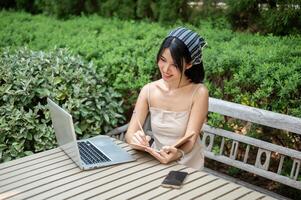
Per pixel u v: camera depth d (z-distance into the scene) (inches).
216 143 133.6
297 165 105.8
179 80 95.9
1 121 133.1
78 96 141.0
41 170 85.0
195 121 96.5
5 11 285.0
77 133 139.3
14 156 131.8
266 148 109.9
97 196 74.3
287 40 155.8
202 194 75.0
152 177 81.5
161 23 214.5
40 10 292.8
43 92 139.3
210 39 167.5
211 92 131.3
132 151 94.3
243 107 113.6
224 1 200.5
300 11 169.6
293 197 128.8
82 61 152.4
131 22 217.5
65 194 75.1
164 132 99.4
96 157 90.1
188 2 213.2
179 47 91.2
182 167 86.3
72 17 258.2
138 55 154.6
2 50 177.9
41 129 135.8
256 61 128.7
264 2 185.2
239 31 192.7
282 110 117.0
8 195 75.0
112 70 151.0
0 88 138.3
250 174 140.3
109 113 146.5
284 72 118.2
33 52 156.9
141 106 103.0
